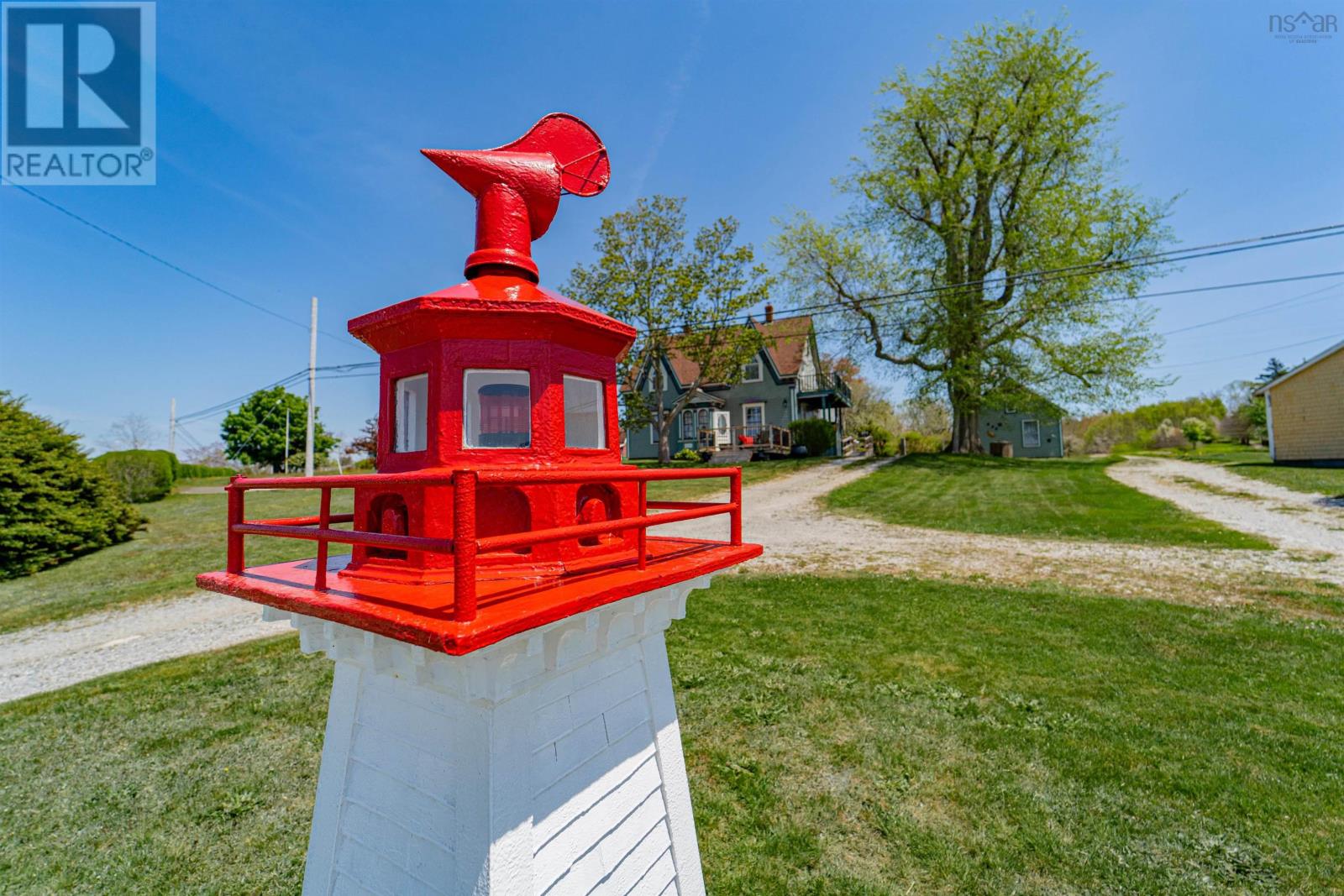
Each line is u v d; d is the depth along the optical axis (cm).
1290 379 1816
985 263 2211
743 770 373
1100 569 784
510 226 195
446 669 145
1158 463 1998
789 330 2814
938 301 2145
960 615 629
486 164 195
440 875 155
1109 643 534
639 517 165
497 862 144
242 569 190
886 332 2314
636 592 155
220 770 400
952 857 295
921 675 488
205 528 1500
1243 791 327
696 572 181
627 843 188
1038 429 2867
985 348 2166
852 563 884
